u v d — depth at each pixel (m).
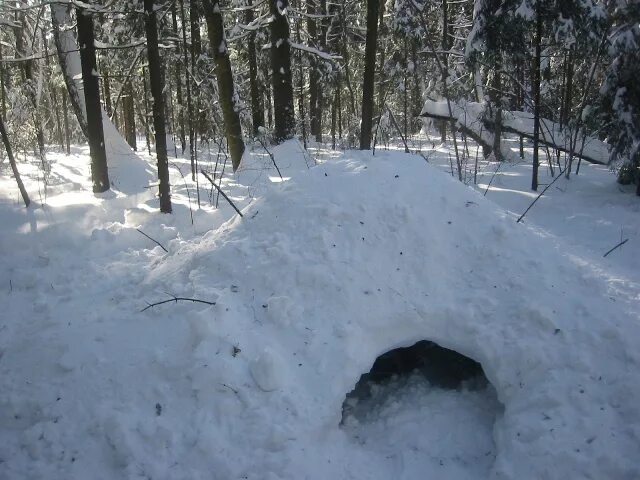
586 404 3.59
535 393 3.76
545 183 9.77
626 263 5.54
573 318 4.14
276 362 3.95
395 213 4.97
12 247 6.96
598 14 8.84
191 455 3.66
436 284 4.58
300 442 3.68
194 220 7.68
